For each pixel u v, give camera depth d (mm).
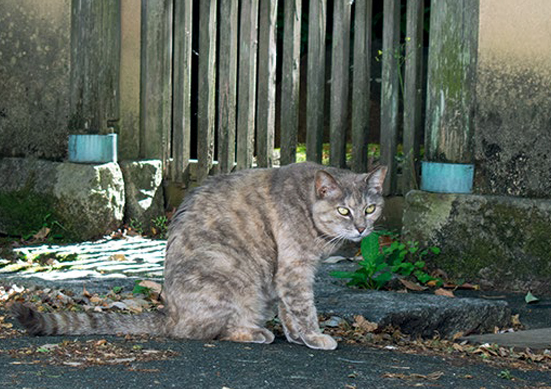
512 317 6992
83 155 9492
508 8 8094
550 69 8023
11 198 9695
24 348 4988
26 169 9727
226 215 5500
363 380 4574
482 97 8219
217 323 5414
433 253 8133
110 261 8367
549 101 8047
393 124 8977
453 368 5121
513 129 8180
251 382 4371
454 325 6609
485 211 7988
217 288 5387
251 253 5477
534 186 8156
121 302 6668
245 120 9727
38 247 8852
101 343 5094
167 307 5539
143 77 9984
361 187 5664
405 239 8273
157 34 9945
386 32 8883
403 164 8922
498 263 7961
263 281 5531
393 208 9023
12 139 9992
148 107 10016
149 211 9867
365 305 6559
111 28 9562
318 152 9367
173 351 4965
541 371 5320
